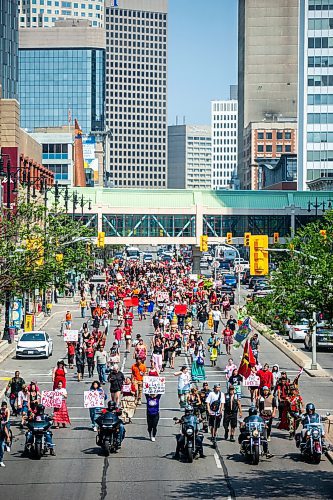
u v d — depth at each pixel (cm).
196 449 3788
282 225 17975
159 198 17812
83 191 17738
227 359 7356
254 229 17950
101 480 3406
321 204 16462
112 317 10794
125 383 4675
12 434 4312
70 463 3716
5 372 6475
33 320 9312
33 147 15000
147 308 11538
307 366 6800
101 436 3894
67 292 13238
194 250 17950
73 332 6662
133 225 17862
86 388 5741
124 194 17825
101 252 19562
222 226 18000
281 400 4416
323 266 4428
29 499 3103
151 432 4200
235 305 12469
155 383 4194
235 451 3981
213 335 7044
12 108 12550
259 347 8319
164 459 3797
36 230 7381
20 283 6825
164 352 6706
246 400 5322
